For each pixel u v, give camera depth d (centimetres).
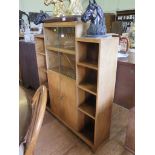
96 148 165
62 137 185
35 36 215
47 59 203
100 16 130
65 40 174
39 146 173
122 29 432
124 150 165
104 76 139
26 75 303
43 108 81
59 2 172
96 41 125
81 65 149
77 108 171
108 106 160
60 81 186
